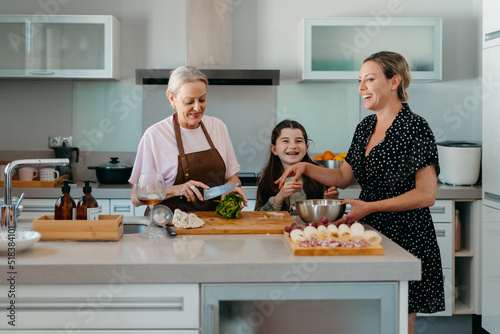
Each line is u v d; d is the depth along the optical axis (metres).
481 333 3.73
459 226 3.68
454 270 3.77
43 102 4.17
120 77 4.17
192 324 1.69
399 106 2.29
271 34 4.19
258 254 1.75
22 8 4.09
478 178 3.87
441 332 3.76
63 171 4.16
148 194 1.96
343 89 4.23
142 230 2.32
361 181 2.39
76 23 3.82
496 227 3.27
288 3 4.18
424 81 4.08
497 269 3.27
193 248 1.84
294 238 1.84
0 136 4.17
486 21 3.30
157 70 3.84
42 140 4.19
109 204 3.66
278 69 3.96
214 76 3.83
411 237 2.24
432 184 2.19
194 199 2.37
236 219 2.27
